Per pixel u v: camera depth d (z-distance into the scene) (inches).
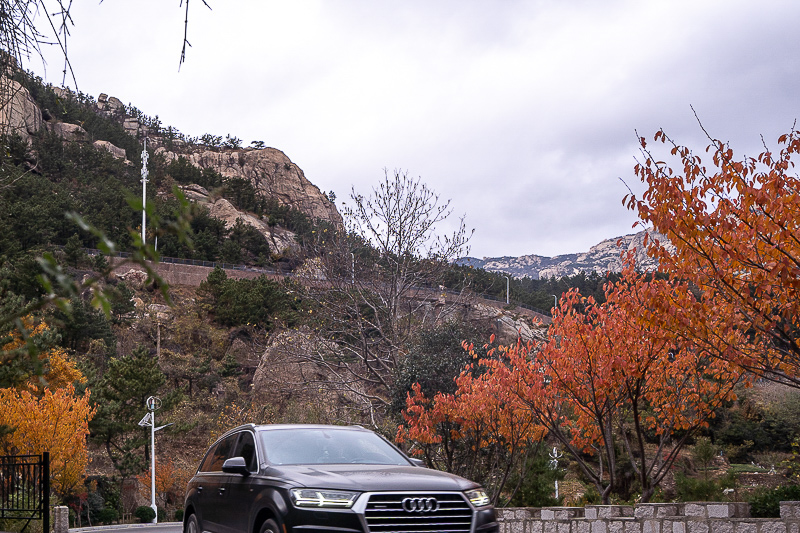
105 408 1980.8
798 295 337.4
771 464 1219.9
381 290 1028.5
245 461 310.2
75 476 1429.6
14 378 885.8
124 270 3351.4
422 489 263.1
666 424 521.0
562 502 686.5
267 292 3186.5
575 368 508.1
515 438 609.3
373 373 1014.4
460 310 1064.2
